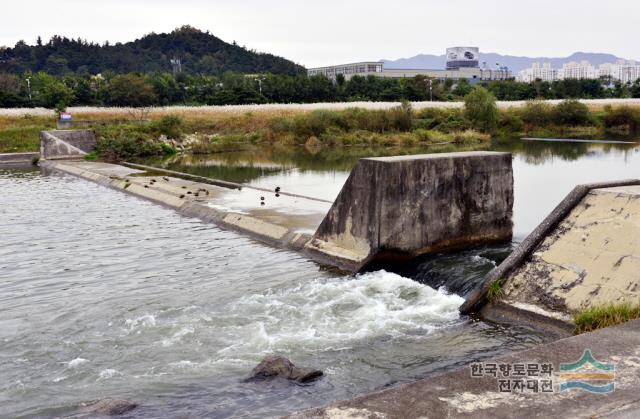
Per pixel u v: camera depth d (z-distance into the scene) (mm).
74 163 38625
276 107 66812
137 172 32062
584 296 9188
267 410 6984
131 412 7031
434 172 13625
